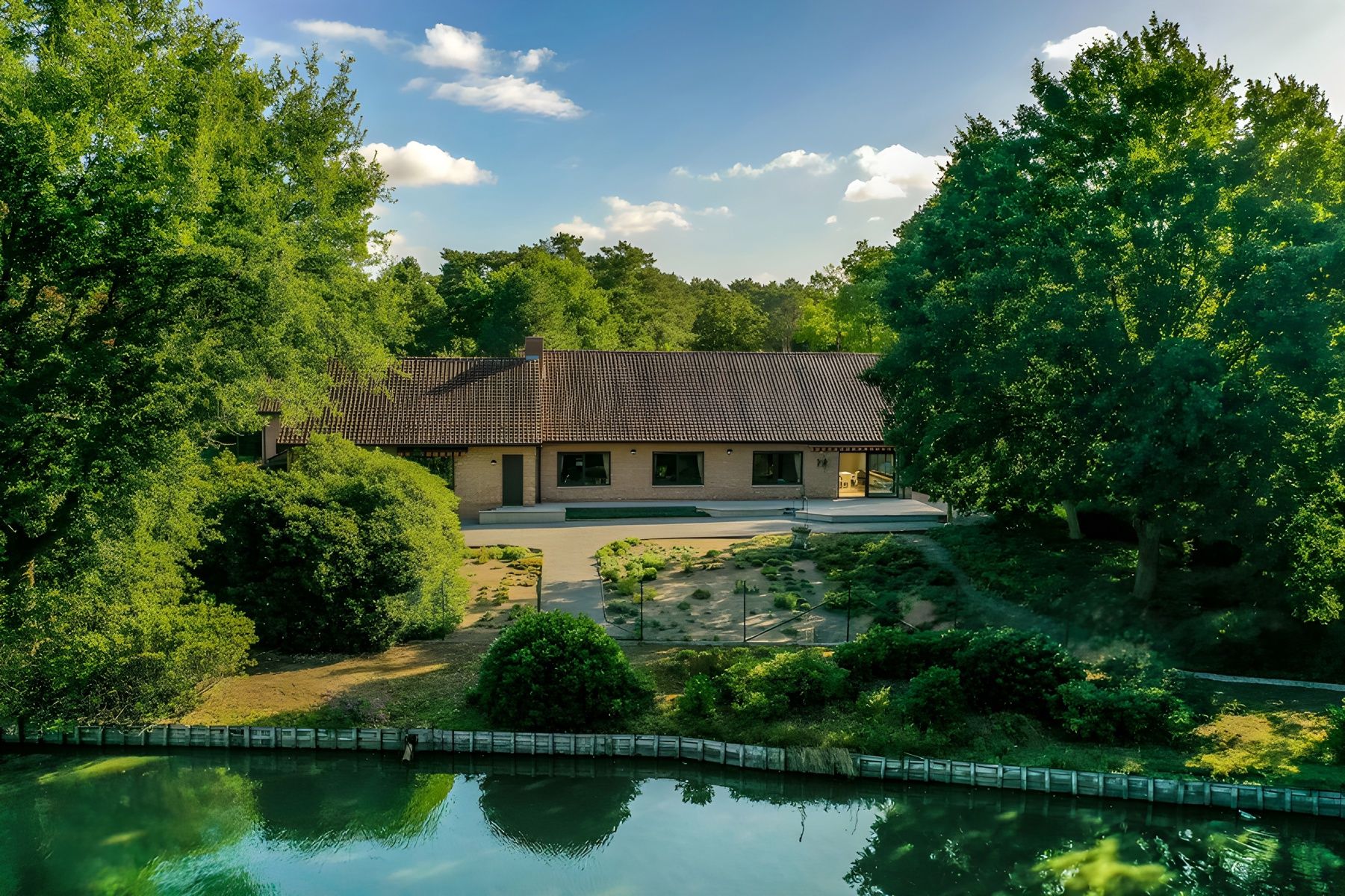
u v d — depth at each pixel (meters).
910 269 23.58
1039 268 19.70
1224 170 18.30
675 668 18.91
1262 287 16.75
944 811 14.73
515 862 13.18
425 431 36.06
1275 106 19.36
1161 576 23.75
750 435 38.34
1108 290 19.48
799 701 17.34
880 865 13.21
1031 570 25.20
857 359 42.97
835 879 12.83
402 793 15.23
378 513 20.64
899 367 23.56
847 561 27.91
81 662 15.55
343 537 19.58
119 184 14.58
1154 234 19.06
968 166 21.98
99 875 12.52
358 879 12.58
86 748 16.31
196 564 18.94
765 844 13.85
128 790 15.05
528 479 36.94
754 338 92.81
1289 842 13.52
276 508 19.75
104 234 15.30
